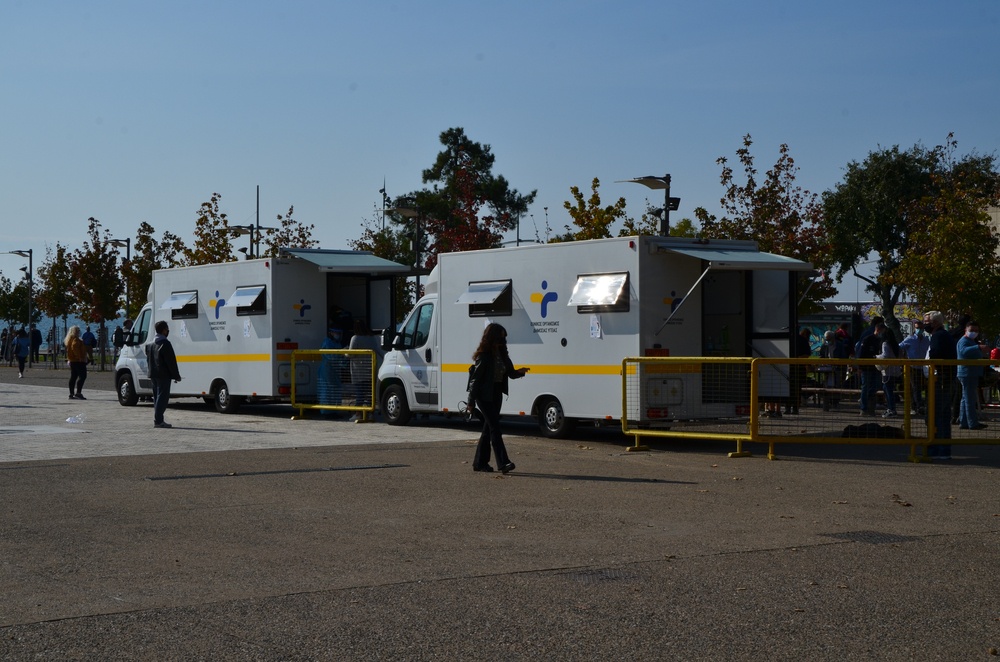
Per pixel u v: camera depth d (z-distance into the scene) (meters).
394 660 5.57
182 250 46.16
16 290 72.38
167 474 12.73
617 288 15.88
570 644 5.84
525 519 9.73
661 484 12.02
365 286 22.66
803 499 10.91
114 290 52.69
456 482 12.17
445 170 57.97
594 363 16.28
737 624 6.23
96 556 8.10
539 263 17.08
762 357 15.75
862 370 15.28
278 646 5.79
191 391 23.56
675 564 7.83
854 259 53.97
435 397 18.92
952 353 15.73
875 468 13.49
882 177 52.41
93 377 42.44
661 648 5.77
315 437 17.44
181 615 6.40
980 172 50.03
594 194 32.81
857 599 6.81
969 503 10.66
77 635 5.98
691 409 15.91
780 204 31.44
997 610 6.56
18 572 7.56
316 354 21.36
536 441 16.86
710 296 16.94
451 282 18.53
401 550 8.34
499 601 6.75
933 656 5.65
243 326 22.17
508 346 17.52
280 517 9.84
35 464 13.65
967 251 27.89
